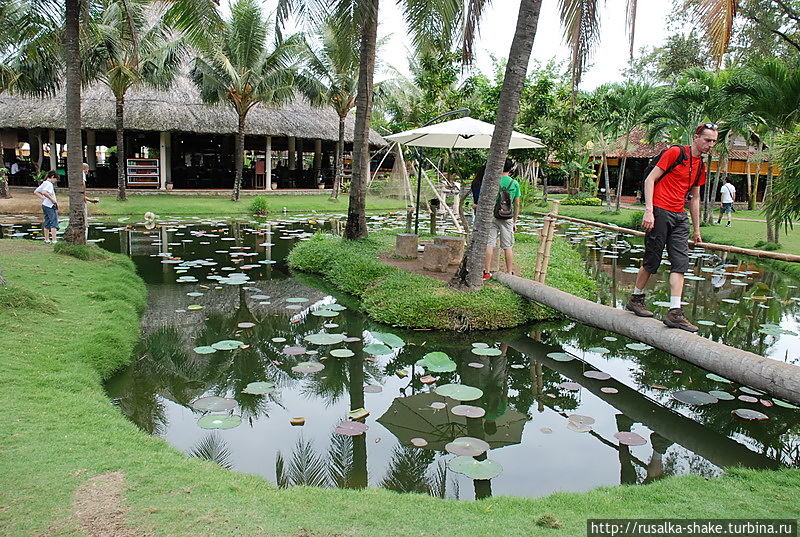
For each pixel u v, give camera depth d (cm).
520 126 1190
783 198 729
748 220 1980
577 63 708
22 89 1720
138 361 531
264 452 371
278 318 688
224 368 526
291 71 1962
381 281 776
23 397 365
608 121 2088
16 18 1300
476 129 805
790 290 911
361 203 1059
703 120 1648
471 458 358
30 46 1060
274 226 1623
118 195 2020
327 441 391
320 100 2150
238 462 356
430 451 380
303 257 1007
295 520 248
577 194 2797
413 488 332
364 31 979
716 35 649
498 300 674
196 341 593
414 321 648
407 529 245
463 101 1298
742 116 1356
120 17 1617
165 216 1814
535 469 360
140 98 2220
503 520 260
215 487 280
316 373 523
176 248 1189
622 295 841
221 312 707
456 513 268
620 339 636
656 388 501
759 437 412
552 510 277
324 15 851
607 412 453
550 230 683
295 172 2708
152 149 2758
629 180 3011
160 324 647
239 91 1984
